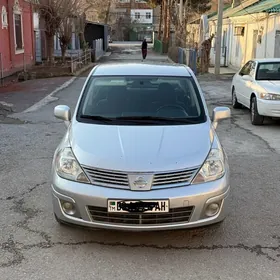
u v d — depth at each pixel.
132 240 4.13
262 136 8.73
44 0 23.58
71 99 13.71
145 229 3.75
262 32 20.88
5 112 11.22
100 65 5.94
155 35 64.25
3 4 20.25
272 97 9.22
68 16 25.42
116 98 5.08
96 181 3.82
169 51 37.62
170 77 5.40
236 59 26.28
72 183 3.88
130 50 50.81
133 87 5.24
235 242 4.12
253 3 26.14
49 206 4.94
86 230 4.29
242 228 4.43
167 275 3.54
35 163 6.70
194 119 4.78
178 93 5.16
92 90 5.23
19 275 3.52
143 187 3.73
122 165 3.81
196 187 3.81
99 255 3.85
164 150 4.01
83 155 3.99
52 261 3.74
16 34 22.91
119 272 3.58
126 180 3.76
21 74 20.84
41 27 29.20
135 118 4.75
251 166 6.66
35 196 5.27
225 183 3.98
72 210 3.91
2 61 20.05
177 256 3.84
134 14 91.44
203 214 3.85
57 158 4.22
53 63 24.80
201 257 3.83
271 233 4.32
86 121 4.73
